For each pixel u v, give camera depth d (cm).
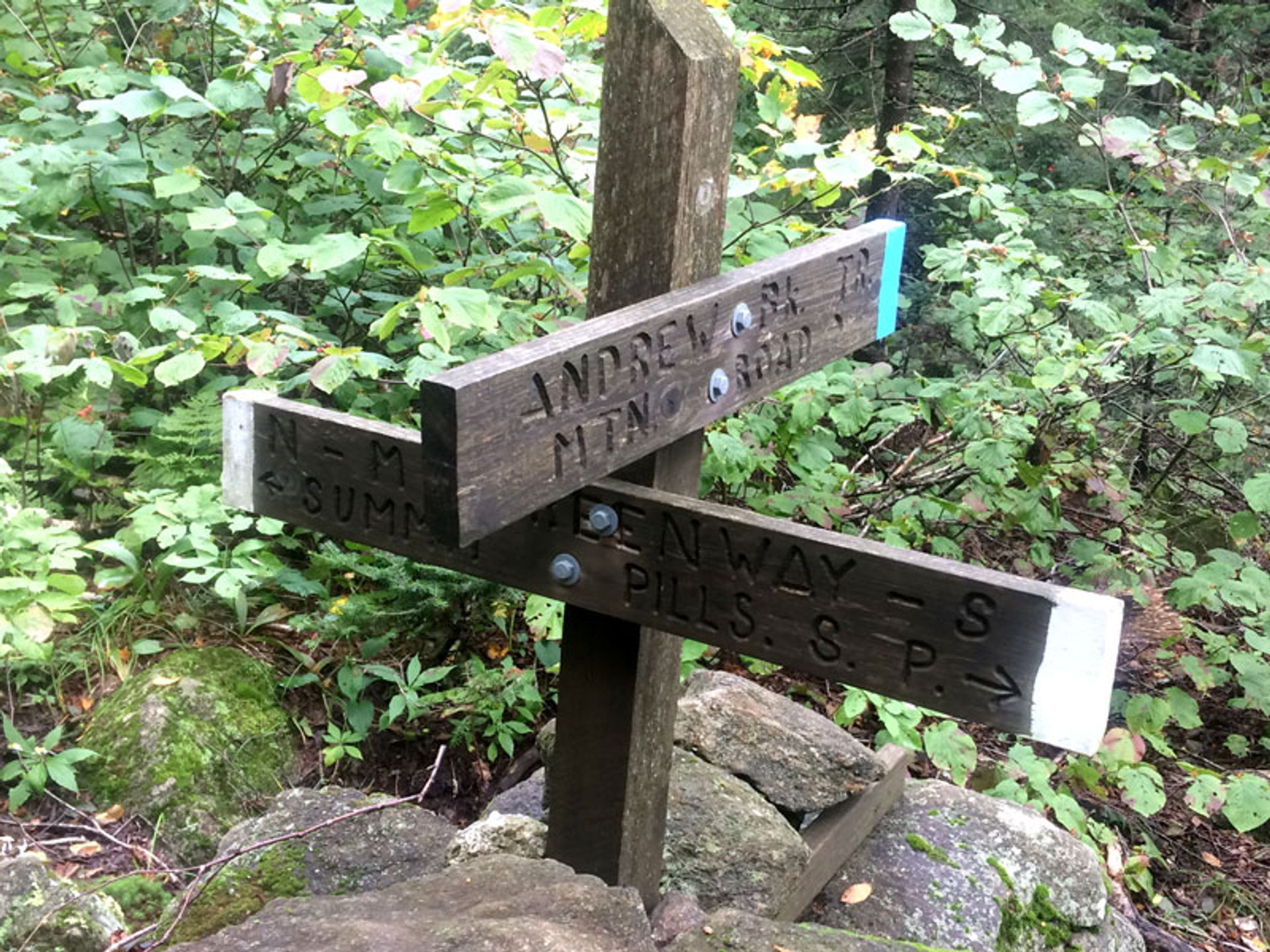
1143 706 413
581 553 172
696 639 165
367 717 339
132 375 296
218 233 377
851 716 350
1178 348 419
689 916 207
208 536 314
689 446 189
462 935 162
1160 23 806
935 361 650
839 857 266
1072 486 470
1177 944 345
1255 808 374
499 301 331
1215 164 384
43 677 323
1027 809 298
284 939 164
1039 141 683
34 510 290
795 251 210
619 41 175
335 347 309
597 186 182
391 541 175
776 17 674
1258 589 418
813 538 153
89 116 425
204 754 301
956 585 143
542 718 365
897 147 355
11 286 345
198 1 407
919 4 382
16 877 223
